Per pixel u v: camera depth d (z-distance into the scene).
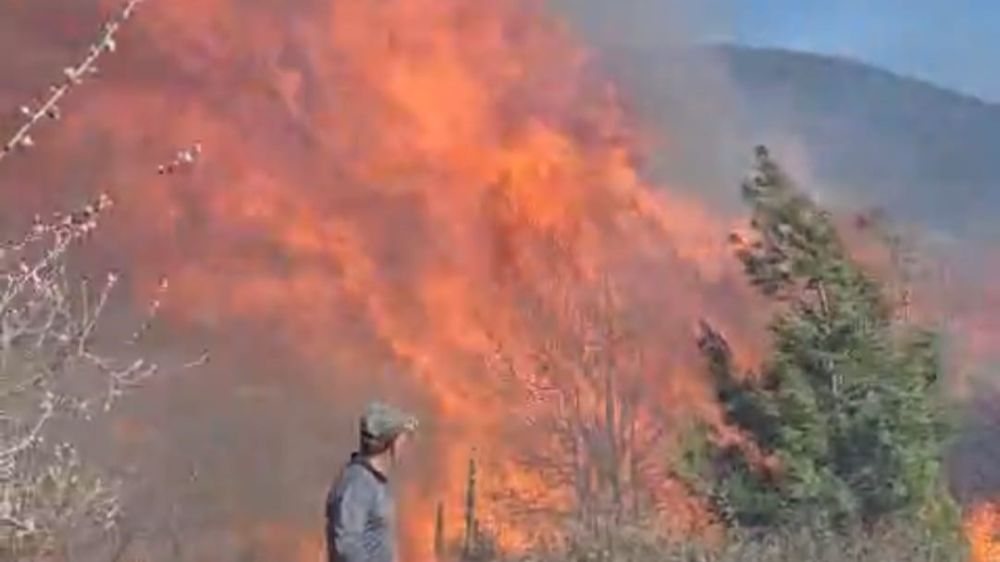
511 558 68.19
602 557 56.03
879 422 70.00
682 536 57.66
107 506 27.33
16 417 19.86
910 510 68.69
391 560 21.33
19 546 21.17
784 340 72.50
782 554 56.31
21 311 19.55
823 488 67.50
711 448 71.88
